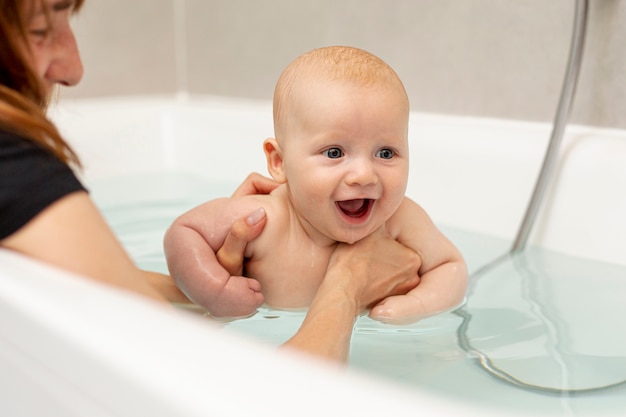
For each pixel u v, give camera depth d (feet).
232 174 5.44
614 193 3.71
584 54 4.27
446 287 3.06
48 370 1.55
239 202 3.05
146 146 5.84
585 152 3.89
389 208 2.84
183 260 2.90
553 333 2.85
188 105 6.02
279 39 6.05
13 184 1.91
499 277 3.51
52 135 2.09
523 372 2.51
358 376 1.28
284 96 2.92
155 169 5.83
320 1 5.69
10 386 1.71
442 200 4.38
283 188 3.12
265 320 2.93
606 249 3.67
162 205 4.88
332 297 2.63
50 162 1.98
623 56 4.10
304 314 3.00
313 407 1.17
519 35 4.58
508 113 4.70
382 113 2.72
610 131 4.19
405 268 3.03
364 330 2.85
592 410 2.22
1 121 1.95
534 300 3.21
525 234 3.86
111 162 5.65
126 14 6.59
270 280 3.01
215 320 2.92
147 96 6.84
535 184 3.85
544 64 4.48
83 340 1.44
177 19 6.93
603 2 4.15
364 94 2.74
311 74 2.84
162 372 1.30
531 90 4.57
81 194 2.02
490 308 3.12
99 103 6.12
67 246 1.95
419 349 2.69
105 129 5.69
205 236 2.99
